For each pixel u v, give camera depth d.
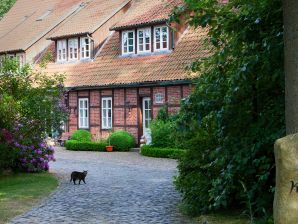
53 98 17.95
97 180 14.98
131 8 31.11
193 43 25.47
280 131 7.46
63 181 14.82
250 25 7.73
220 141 8.54
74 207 10.38
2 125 16.62
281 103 7.74
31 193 12.27
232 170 8.01
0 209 10.14
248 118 8.15
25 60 34.91
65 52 32.59
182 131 8.43
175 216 9.27
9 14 43.69
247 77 7.75
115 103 28.14
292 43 5.64
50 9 39.56
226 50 8.08
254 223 7.47
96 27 30.91
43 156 17.17
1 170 16.33
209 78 8.48
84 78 29.77
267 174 7.46
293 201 4.95
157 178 15.33
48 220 9.05
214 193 8.29
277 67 7.54
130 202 10.95
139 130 27.02
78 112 30.39
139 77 26.27
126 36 28.88
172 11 8.11
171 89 24.95
